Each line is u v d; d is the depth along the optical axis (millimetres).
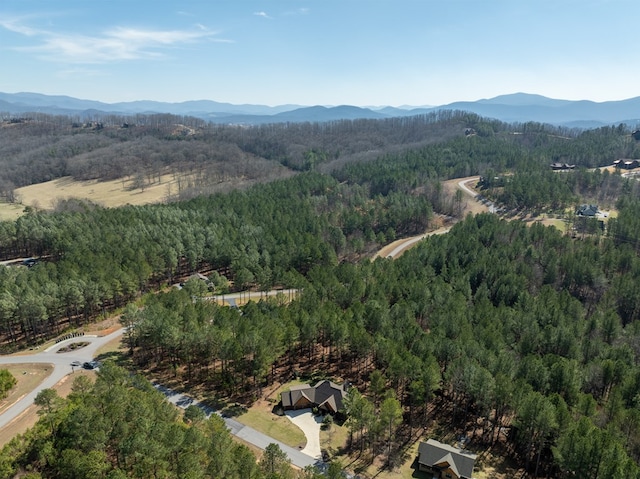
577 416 65250
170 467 50844
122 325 106188
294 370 87562
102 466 47688
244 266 125188
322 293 104625
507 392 65062
